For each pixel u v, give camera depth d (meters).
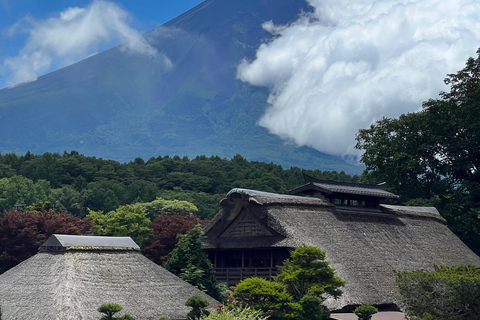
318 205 48.91
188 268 46.19
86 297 32.75
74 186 140.50
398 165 72.62
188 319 34.91
